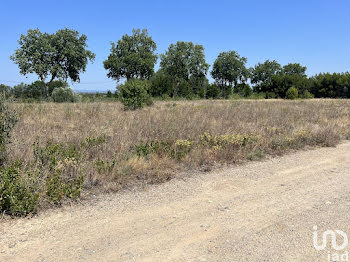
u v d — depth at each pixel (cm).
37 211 385
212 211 407
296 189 501
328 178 565
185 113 1345
